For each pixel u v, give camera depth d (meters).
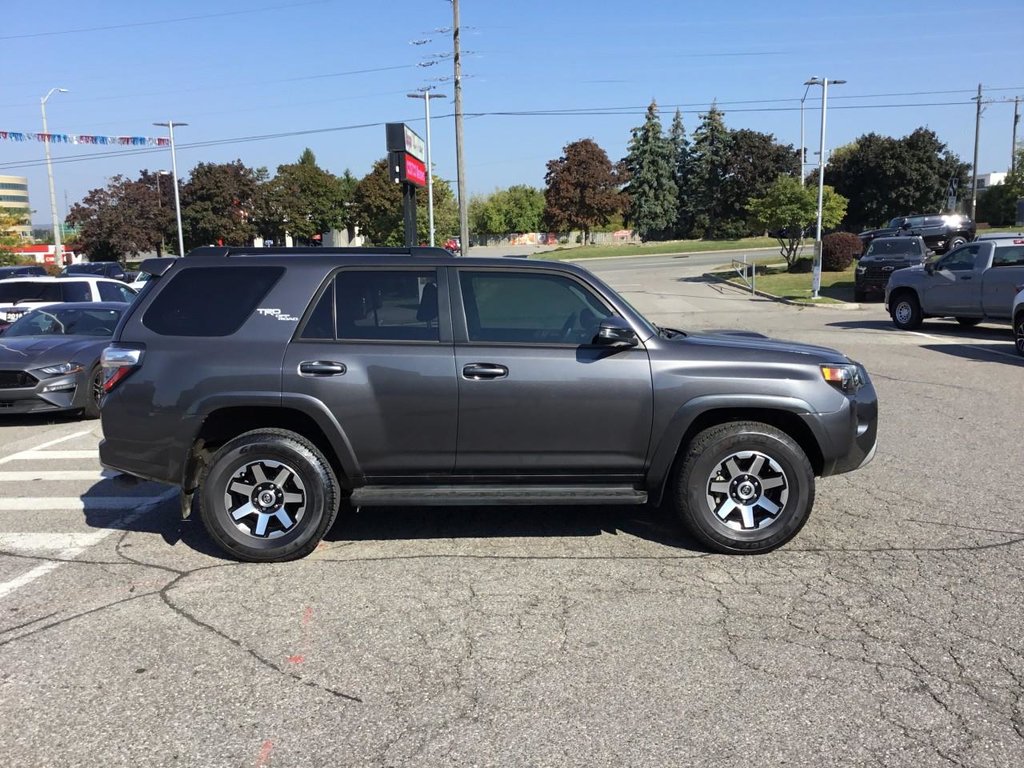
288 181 66.62
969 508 5.86
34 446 8.69
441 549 5.21
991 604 4.29
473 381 4.82
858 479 6.61
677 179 82.19
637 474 5.02
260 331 4.92
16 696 3.49
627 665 3.71
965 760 2.99
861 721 3.24
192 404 4.84
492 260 5.07
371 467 4.93
